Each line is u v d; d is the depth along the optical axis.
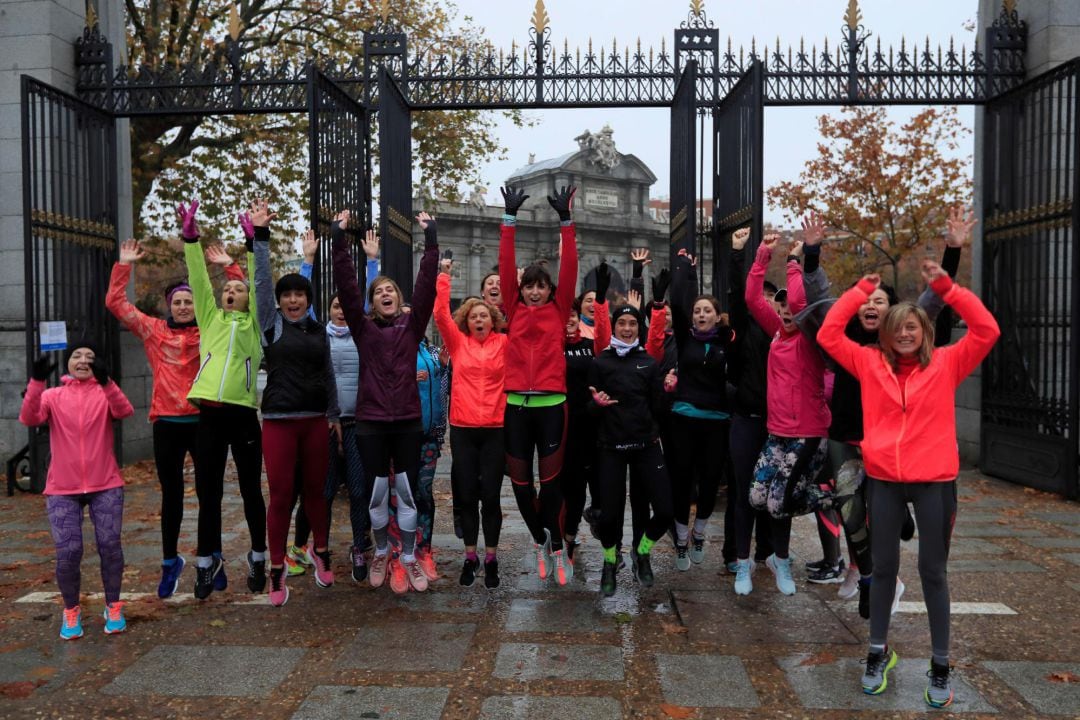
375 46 8.87
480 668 3.84
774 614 4.59
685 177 7.94
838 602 4.80
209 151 16.89
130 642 4.20
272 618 4.57
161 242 16.44
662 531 4.86
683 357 5.31
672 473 5.40
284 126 16.52
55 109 9.00
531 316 4.75
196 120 15.33
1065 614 4.58
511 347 4.81
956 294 3.48
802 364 4.53
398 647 4.11
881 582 3.57
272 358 4.70
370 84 9.02
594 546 6.23
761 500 4.62
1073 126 8.57
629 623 4.46
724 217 8.59
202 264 4.72
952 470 3.44
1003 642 4.15
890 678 3.72
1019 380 8.77
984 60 9.14
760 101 7.57
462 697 3.53
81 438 4.30
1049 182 8.27
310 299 4.83
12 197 9.23
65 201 9.14
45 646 4.15
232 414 4.73
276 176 16.73
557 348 4.81
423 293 4.82
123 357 9.85
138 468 9.66
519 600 4.88
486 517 4.96
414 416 4.80
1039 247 8.44
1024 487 8.50
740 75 8.70
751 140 7.68
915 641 4.18
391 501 5.27
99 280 9.18
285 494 4.71
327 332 5.41
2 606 4.79
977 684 3.64
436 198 20.55
